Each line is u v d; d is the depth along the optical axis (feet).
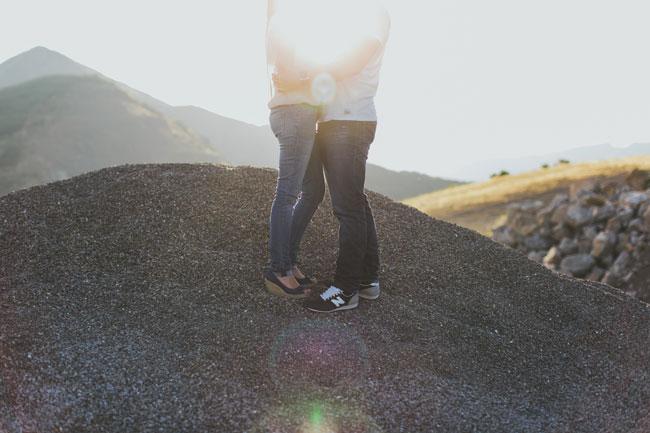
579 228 36.81
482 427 9.38
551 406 10.50
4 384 9.05
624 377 11.80
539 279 15.40
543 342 12.66
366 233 12.02
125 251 13.38
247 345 10.57
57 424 8.39
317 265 14.24
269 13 11.66
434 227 17.28
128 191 15.58
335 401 9.50
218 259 13.32
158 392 9.17
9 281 12.17
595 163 108.58
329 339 11.10
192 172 16.97
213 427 8.63
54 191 15.80
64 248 13.38
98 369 9.53
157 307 11.59
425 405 9.67
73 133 466.29
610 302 15.06
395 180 610.65
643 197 34.09
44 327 10.53
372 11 10.63
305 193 12.48
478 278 14.98
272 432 8.61
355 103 11.14
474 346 11.89
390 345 11.27
